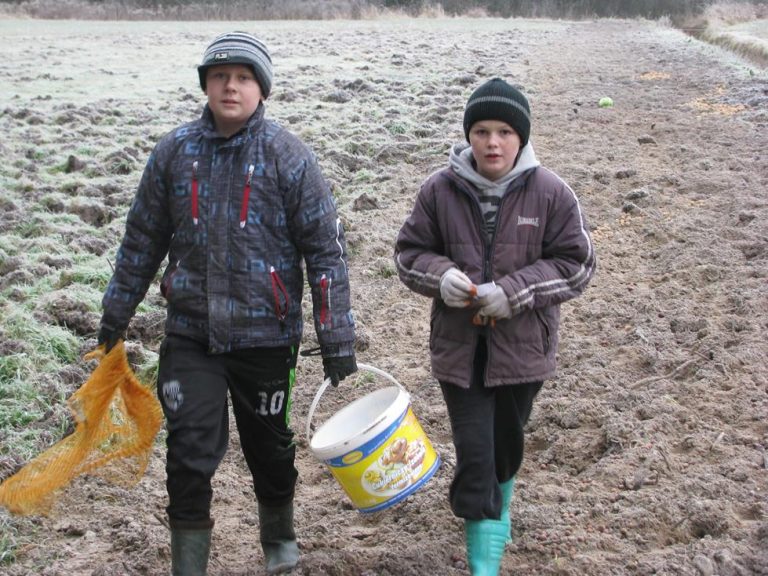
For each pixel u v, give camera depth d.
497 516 3.48
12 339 5.75
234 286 3.45
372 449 3.57
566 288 3.51
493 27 34.12
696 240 7.41
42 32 29.69
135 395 3.73
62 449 3.63
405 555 3.84
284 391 3.63
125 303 3.62
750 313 6.01
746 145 10.39
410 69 17.22
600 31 32.47
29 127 11.56
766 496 4.06
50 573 3.86
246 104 3.43
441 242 3.67
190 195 3.45
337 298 3.53
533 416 5.03
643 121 12.11
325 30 30.36
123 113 12.71
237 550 4.07
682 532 3.89
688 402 4.98
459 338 3.56
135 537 4.08
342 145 10.72
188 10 43.00
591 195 8.84
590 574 3.65
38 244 7.59
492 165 3.51
